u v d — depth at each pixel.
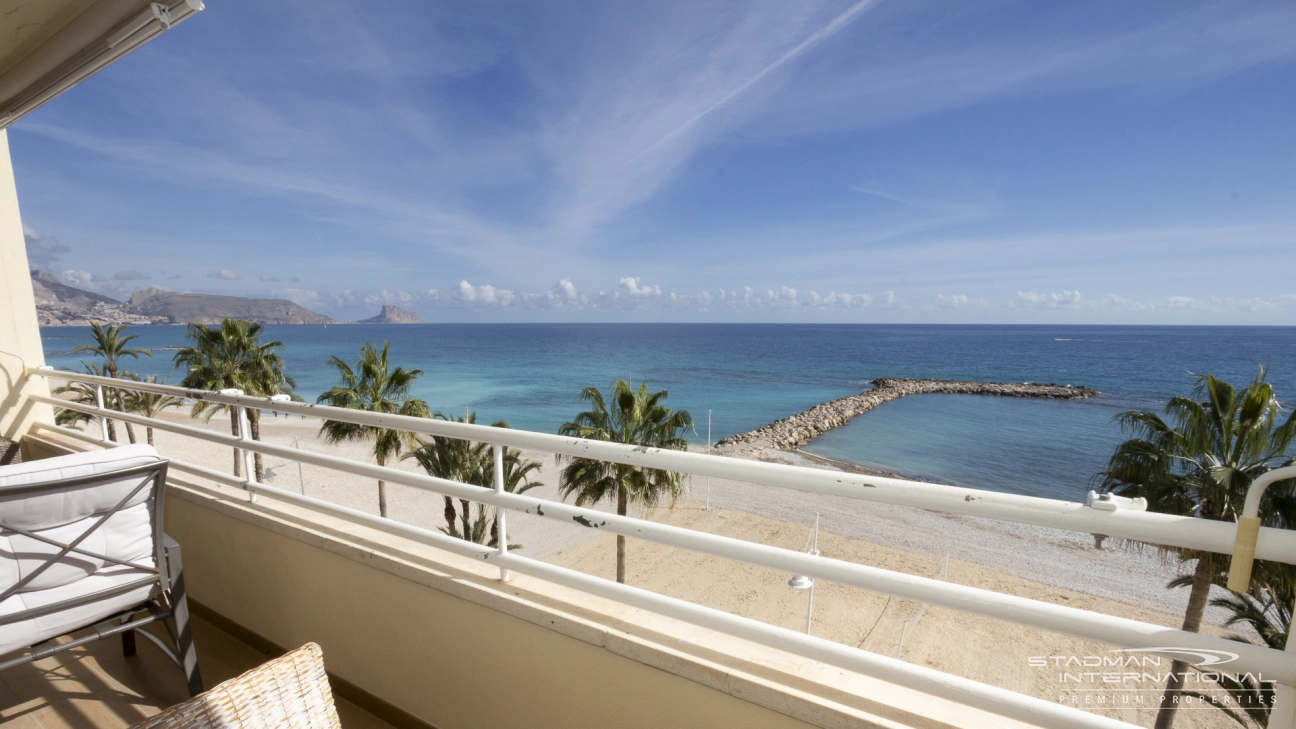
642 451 1.25
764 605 15.95
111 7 2.00
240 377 26.50
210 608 2.46
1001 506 0.92
